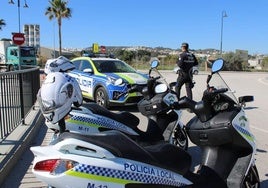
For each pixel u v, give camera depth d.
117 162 3.12
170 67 51.28
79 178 2.96
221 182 3.95
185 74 11.52
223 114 4.02
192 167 5.99
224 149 4.10
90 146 3.05
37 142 7.72
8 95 7.40
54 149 3.03
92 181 2.99
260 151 7.10
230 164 4.11
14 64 37.78
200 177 3.84
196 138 4.15
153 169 3.32
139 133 5.57
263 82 26.23
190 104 4.10
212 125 4.01
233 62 51.94
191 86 11.79
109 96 11.43
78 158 2.99
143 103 5.93
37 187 5.14
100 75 12.05
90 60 12.85
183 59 11.48
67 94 3.29
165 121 5.88
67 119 5.08
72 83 3.36
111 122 5.36
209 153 4.12
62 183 2.94
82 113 5.21
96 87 12.06
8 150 6.23
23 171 5.80
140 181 3.20
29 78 10.03
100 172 3.03
